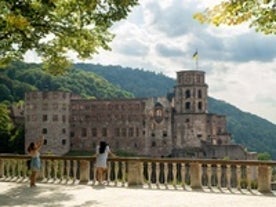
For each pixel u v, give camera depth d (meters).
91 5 22.55
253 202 18.81
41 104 164.50
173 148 170.00
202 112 170.75
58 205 17.91
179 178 70.56
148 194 20.98
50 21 23.73
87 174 25.25
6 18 20.41
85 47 26.62
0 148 155.50
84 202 18.66
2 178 26.94
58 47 27.36
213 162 22.98
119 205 17.91
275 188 45.34
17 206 17.73
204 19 13.77
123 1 22.66
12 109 179.00
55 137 164.50
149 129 167.38
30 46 24.92
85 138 170.38
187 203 18.47
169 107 170.25
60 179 25.98
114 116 169.12
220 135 175.62
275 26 15.03
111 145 168.38
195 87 171.88
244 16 13.65
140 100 167.62
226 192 21.73
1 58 26.73
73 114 171.50
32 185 23.73
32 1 21.84
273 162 21.77
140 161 24.06
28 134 164.00
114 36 26.84
